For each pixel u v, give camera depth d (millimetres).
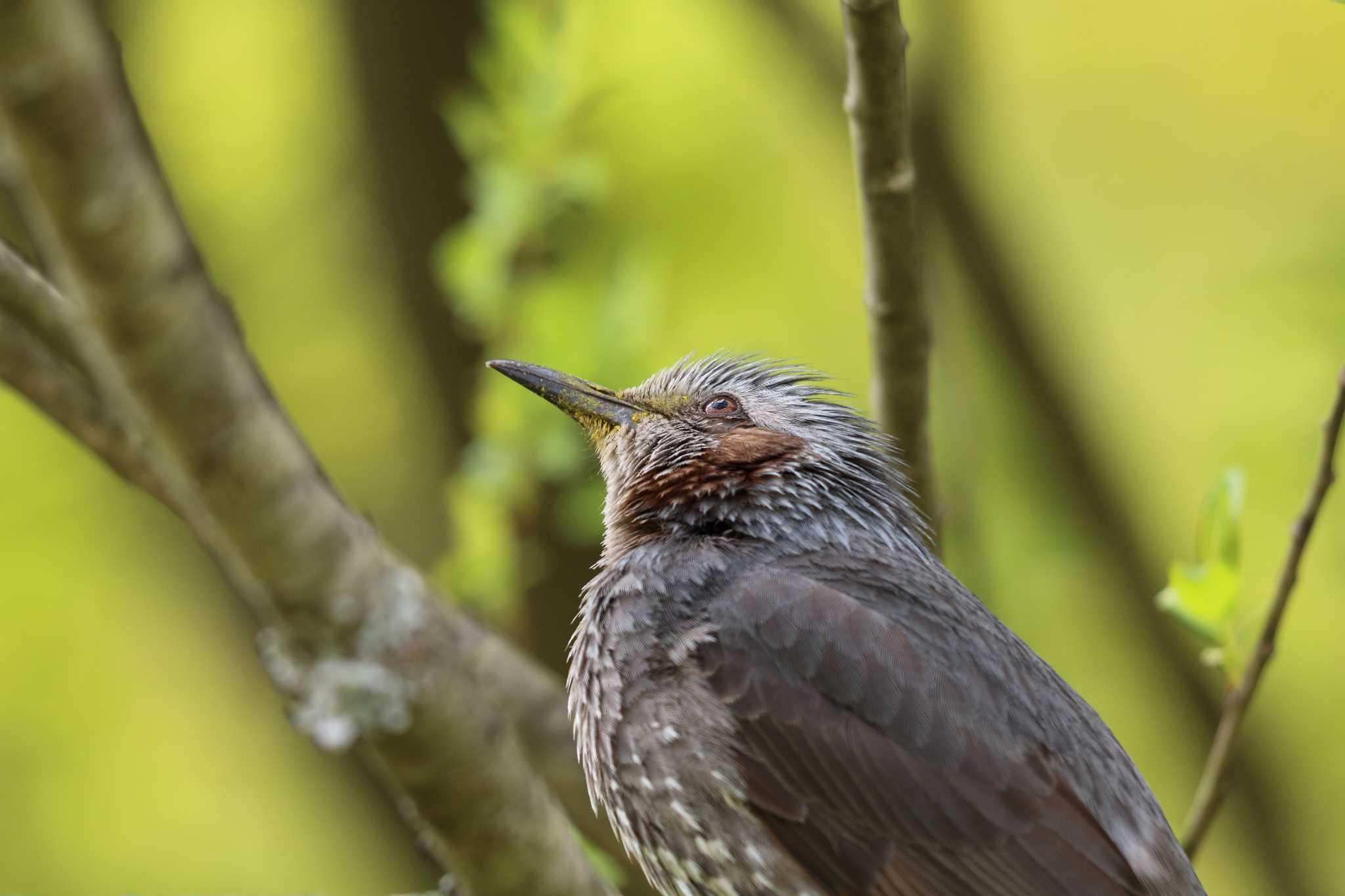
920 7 13453
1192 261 16078
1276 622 7547
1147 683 15031
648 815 7633
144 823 15383
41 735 15156
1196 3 16094
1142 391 16172
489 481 10172
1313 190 15812
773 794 7375
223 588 14766
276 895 15320
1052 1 16172
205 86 15242
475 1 13281
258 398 5117
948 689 7422
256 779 15438
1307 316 14078
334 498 5496
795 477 8477
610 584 8133
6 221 9695
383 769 5938
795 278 15273
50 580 14844
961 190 13688
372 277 14266
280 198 15102
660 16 14742
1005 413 14453
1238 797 15047
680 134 15023
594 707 7828
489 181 10578
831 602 7637
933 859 7250
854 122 7383
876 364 8023
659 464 8711
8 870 15117
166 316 4734
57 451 14484
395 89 13336
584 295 10680
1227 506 7781
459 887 6523
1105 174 16422
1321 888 15586
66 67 4230
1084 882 7152
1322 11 15883
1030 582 12969
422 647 5711
